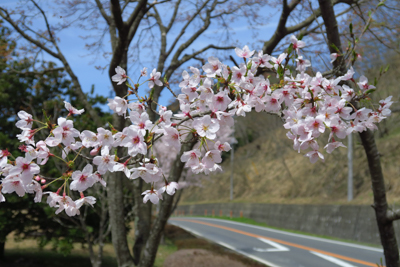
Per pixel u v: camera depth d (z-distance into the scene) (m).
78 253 12.38
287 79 1.88
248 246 14.45
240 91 1.76
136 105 1.83
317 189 23.61
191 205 41.53
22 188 1.58
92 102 10.45
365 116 1.79
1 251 10.32
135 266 6.47
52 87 9.95
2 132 9.22
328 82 1.84
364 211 15.56
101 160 1.61
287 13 5.52
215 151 1.59
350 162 17.70
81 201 1.66
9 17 6.54
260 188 32.59
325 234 18.12
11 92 9.42
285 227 22.52
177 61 7.44
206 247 14.16
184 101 1.80
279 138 28.83
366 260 10.52
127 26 5.31
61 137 1.61
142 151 1.50
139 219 6.79
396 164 18.05
